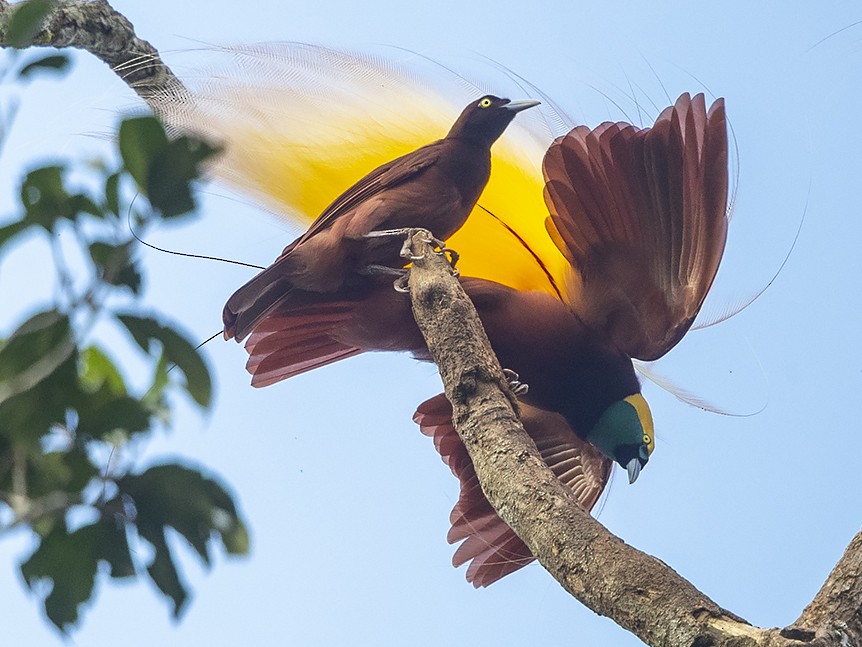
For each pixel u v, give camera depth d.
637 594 6.07
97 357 5.72
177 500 5.14
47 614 5.17
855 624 5.87
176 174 5.10
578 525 6.45
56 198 5.12
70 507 5.09
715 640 5.82
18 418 5.09
